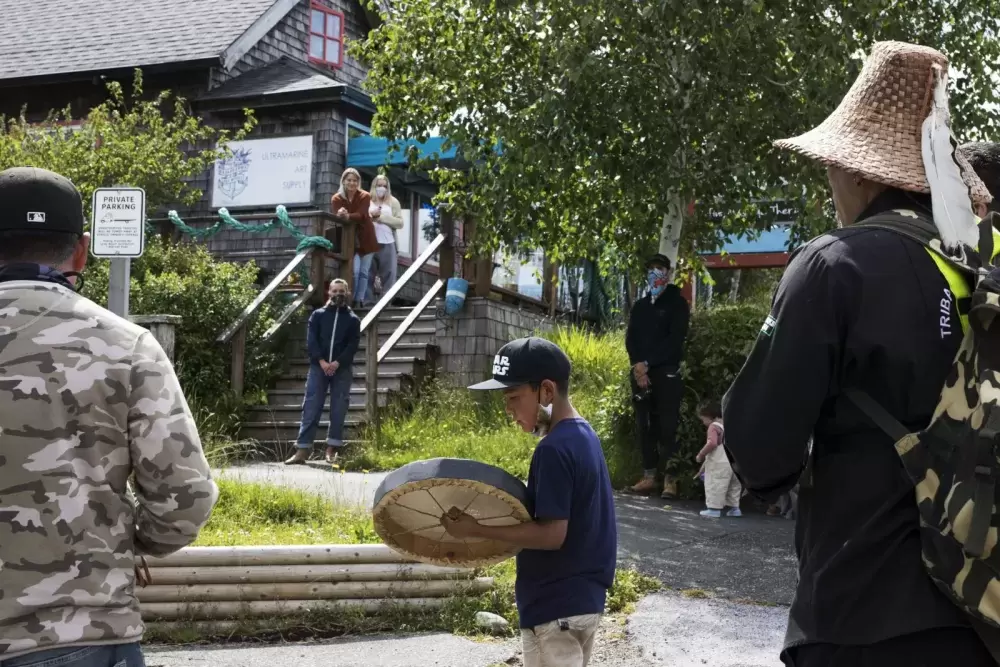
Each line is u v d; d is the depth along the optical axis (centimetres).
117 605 210
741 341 952
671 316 929
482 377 1302
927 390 196
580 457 309
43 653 200
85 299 226
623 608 567
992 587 182
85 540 208
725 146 949
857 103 227
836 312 202
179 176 1647
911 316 199
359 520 731
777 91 954
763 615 554
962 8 1030
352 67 2166
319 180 1750
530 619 311
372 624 522
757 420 205
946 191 209
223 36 1864
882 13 998
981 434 186
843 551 198
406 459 1069
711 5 904
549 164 954
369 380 1216
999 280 194
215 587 514
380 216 1559
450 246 1380
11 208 223
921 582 190
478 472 304
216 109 1792
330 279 1486
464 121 1041
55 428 210
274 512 751
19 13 2169
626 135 957
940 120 216
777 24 930
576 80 906
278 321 1343
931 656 188
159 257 1427
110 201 689
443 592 542
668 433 927
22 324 214
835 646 198
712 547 721
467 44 1053
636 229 1088
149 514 221
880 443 199
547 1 998
